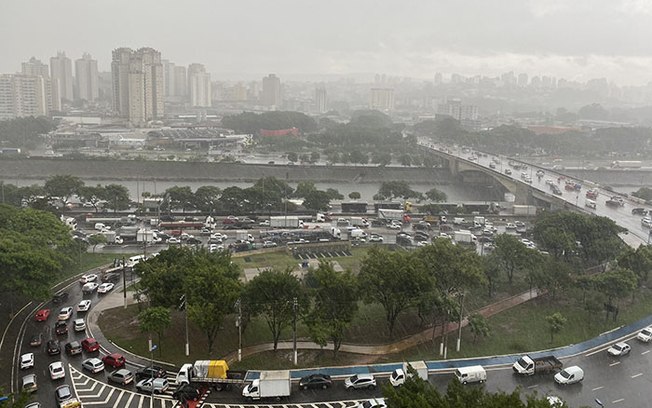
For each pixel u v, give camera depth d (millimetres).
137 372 113938
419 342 135375
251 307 125000
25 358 115562
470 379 114250
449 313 130500
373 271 134500
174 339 130375
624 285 150250
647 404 109875
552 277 157500
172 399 106375
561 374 117250
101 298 156125
